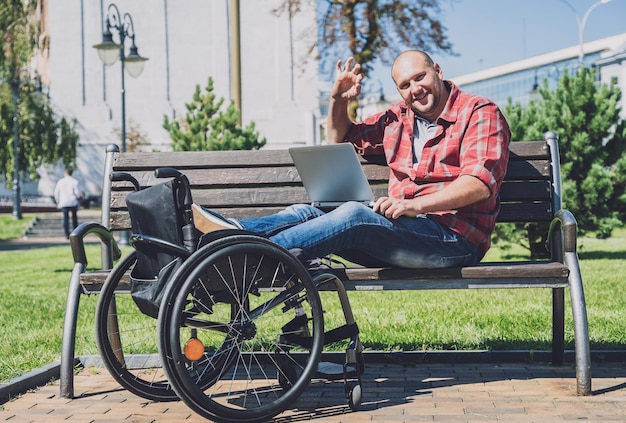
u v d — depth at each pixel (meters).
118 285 3.70
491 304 7.22
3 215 39.00
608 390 3.73
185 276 3.20
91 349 5.11
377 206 3.61
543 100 14.59
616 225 14.06
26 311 7.65
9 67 38.94
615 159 14.42
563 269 3.61
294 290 3.49
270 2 48.47
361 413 3.45
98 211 40.94
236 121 16.23
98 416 3.49
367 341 5.25
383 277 3.64
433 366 4.48
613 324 5.72
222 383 4.13
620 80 34.81
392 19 22.14
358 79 4.16
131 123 48.00
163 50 48.22
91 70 48.16
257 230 3.62
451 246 3.75
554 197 4.41
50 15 47.94
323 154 3.87
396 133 4.08
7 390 3.87
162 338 3.13
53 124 41.53
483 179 3.64
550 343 5.01
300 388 3.38
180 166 4.64
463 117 3.81
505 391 3.79
